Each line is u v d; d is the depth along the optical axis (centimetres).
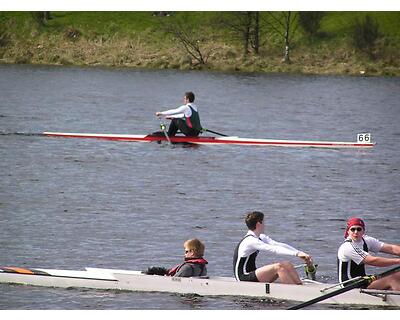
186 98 10356
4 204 6844
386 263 4475
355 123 13538
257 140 10369
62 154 9419
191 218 6538
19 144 10062
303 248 5744
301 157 9606
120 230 6100
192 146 10169
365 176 8531
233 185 7919
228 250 5653
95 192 7444
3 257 5356
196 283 4659
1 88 17912
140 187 7731
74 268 5178
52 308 4462
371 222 6519
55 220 6353
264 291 4581
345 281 4494
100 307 4484
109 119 13312
